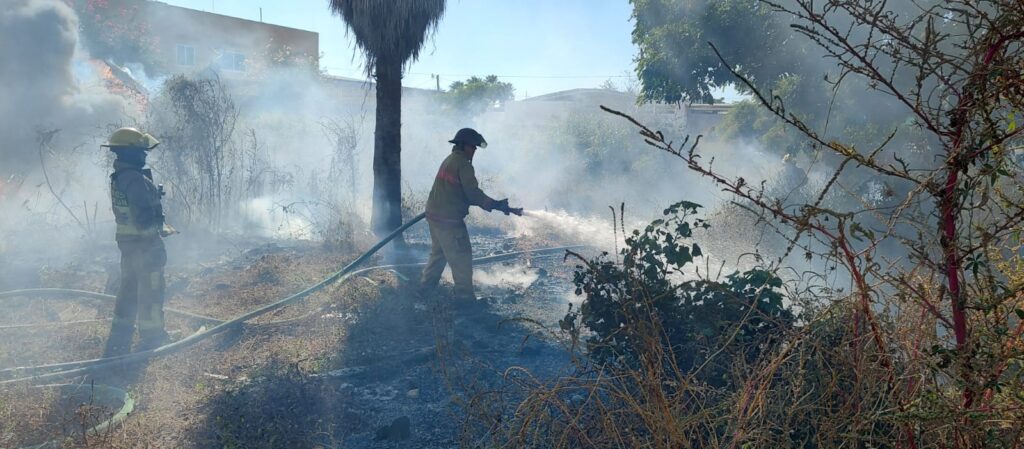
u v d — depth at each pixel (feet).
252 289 23.32
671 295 12.41
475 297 22.09
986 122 7.01
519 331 19.47
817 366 9.07
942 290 7.58
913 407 7.66
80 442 11.91
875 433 8.64
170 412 13.70
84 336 18.01
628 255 13.08
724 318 11.74
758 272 11.85
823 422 8.54
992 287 7.49
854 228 7.68
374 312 20.38
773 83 33.88
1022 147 8.00
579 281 13.38
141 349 17.24
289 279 24.58
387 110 30.58
